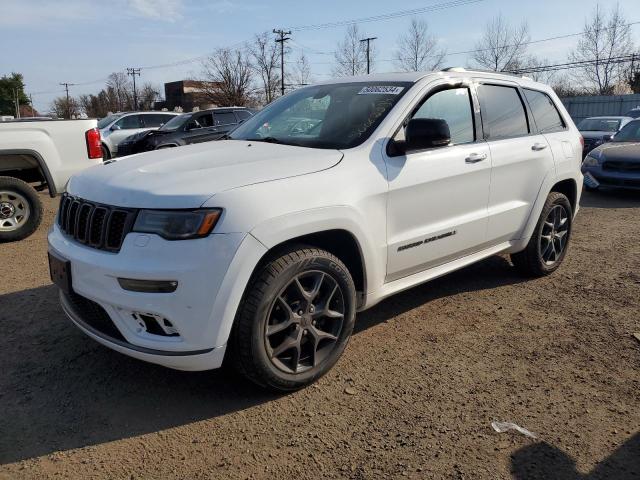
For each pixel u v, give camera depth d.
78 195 3.23
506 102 4.66
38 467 2.59
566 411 3.03
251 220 2.80
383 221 3.48
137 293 2.74
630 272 5.37
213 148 3.75
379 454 2.68
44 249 6.37
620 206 9.17
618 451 2.69
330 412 3.03
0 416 2.99
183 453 2.70
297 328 3.12
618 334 3.98
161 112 18.62
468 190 4.09
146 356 2.84
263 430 2.88
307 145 3.66
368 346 3.81
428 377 3.39
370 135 3.57
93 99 80.81
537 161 4.75
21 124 6.74
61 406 3.09
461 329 4.09
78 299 3.14
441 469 2.57
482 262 5.73
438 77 4.07
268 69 47.16
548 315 4.34
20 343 3.84
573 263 5.72
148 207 2.79
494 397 3.16
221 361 2.87
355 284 3.53
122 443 2.78
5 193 6.66
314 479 2.52
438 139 3.44
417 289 4.93
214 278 2.73
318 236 3.27
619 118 17.11
